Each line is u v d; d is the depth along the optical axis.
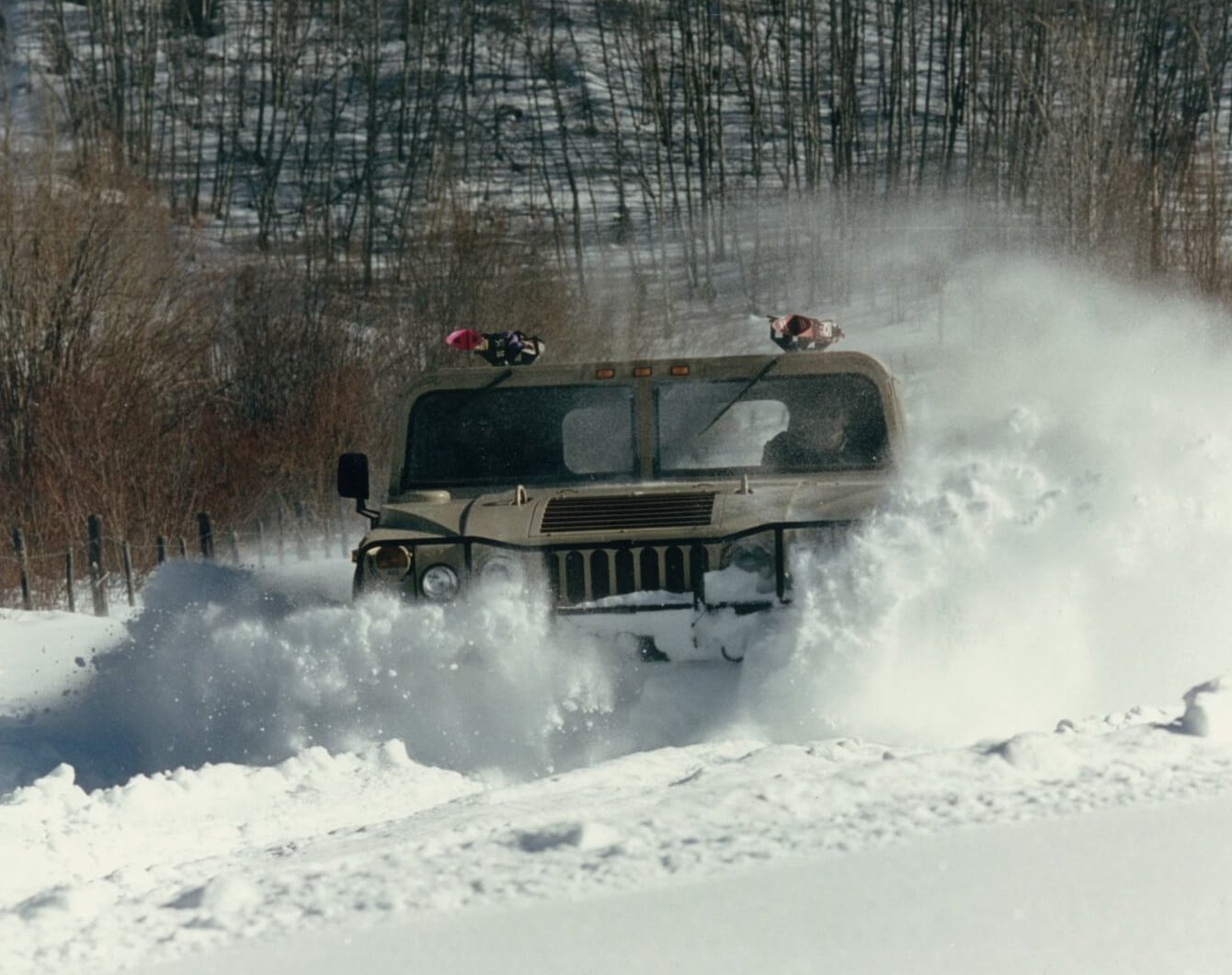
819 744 10.41
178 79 136.38
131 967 6.55
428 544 13.41
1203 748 8.91
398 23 149.12
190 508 43.03
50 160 47.41
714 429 15.89
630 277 98.19
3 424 40.66
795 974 5.84
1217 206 57.69
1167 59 115.19
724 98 141.25
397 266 65.75
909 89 129.50
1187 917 6.21
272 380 50.03
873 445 15.66
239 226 117.50
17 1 141.50
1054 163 66.19
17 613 28.62
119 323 44.75
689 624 12.85
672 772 10.59
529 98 142.38
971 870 6.92
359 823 10.70
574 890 7.03
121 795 11.20
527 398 16.08
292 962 6.43
